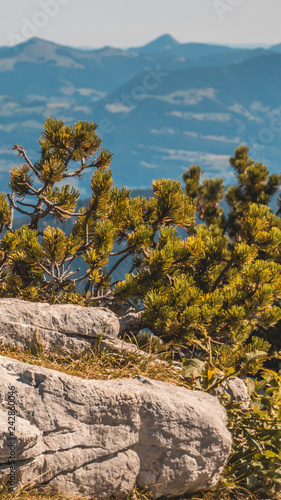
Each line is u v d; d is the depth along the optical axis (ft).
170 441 15.97
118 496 15.49
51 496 13.87
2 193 25.13
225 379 20.51
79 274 29.19
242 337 24.57
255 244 27.45
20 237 24.88
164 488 16.14
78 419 14.80
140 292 25.39
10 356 17.33
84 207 28.19
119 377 17.88
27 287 25.34
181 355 24.67
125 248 26.50
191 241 26.14
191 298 24.17
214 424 16.63
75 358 18.84
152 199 28.14
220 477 17.92
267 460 18.88
